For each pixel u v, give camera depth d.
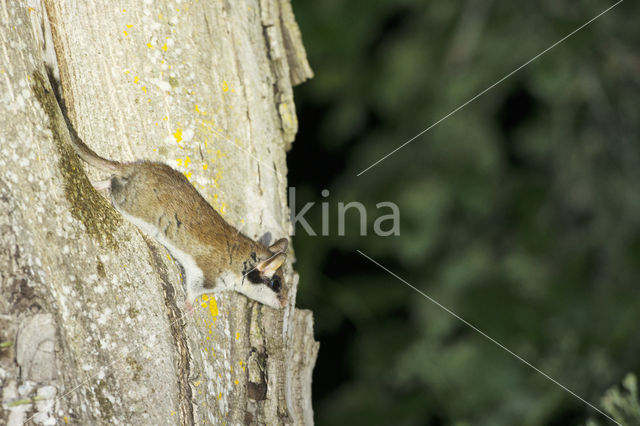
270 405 5.28
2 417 3.89
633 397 6.13
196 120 5.20
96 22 4.95
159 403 4.41
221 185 5.30
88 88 4.92
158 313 4.62
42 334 4.02
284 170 5.89
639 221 10.45
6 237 4.02
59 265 4.23
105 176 4.93
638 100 10.46
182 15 5.22
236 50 5.51
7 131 4.18
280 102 5.96
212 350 4.98
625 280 10.12
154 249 4.89
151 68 5.06
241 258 5.19
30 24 4.54
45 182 4.32
